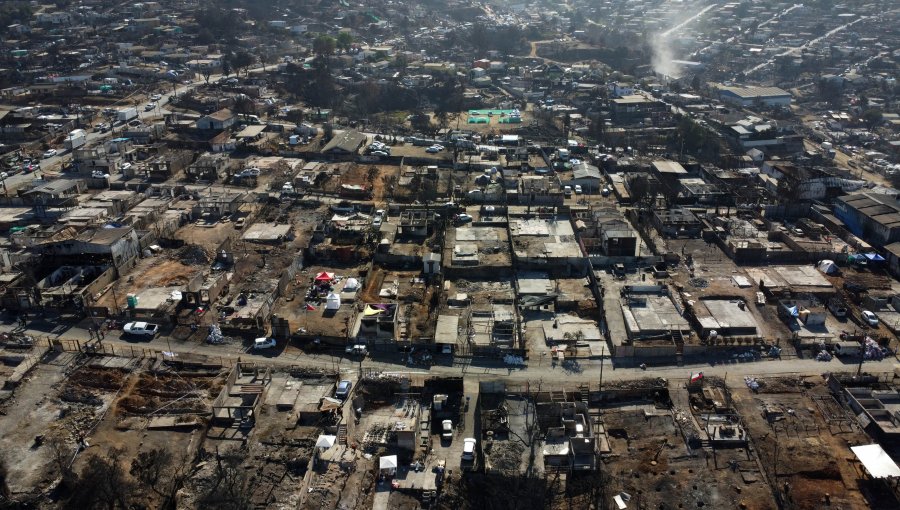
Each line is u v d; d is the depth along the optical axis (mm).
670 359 92188
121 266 110250
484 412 80125
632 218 133500
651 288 106062
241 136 179375
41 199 134125
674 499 69625
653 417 80875
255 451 73625
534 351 94188
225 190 146875
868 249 119250
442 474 72562
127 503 67188
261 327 96812
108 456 72812
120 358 89312
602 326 99500
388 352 93750
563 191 142750
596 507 68375
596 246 118875
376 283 110125
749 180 153125
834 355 92875
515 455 73125
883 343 94750
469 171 160625
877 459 72562
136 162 162000
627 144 187750
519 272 113062
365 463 73812
